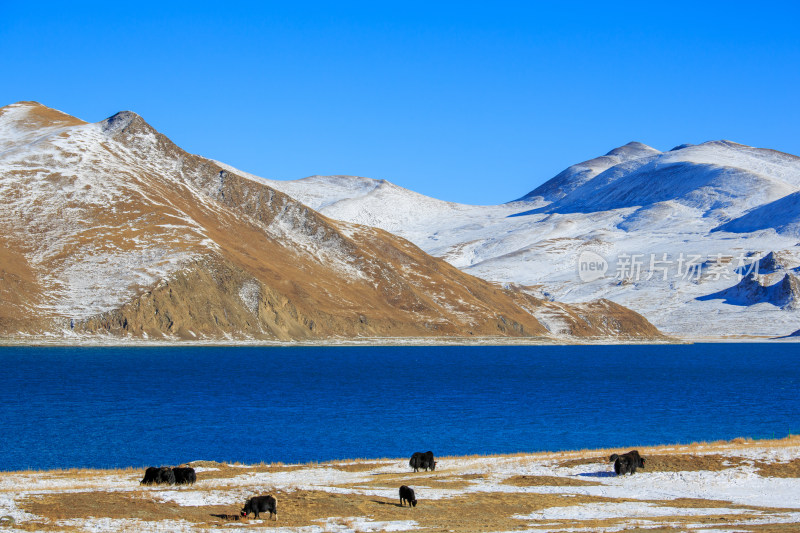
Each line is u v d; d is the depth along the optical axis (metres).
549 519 30.47
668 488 37.50
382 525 28.94
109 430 66.06
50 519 28.16
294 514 30.75
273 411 81.19
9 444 58.78
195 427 68.38
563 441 63.03
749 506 33.47
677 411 85.25
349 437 63.81
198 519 29.45
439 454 56.22
